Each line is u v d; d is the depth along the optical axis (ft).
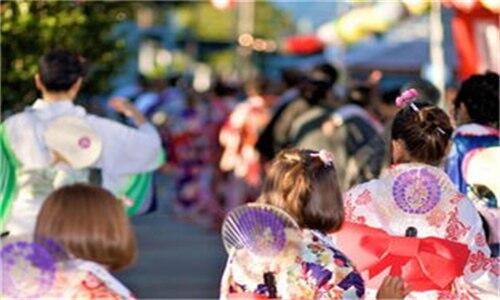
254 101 69.31
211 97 76.79
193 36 179.83
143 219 78.13
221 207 71.77
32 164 29.68
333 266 22.00
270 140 53.01
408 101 25.90
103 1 51.16
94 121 30.27
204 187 75.72
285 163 22.72
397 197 24.91
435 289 24.52
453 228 24.97
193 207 76.28
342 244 24.79
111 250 18.56
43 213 18.58
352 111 44.01
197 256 62.95
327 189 22.50
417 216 24.95
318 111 47.39
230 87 75.87
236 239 22.09
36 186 29.68
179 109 77.82
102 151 30.19
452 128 26.03
